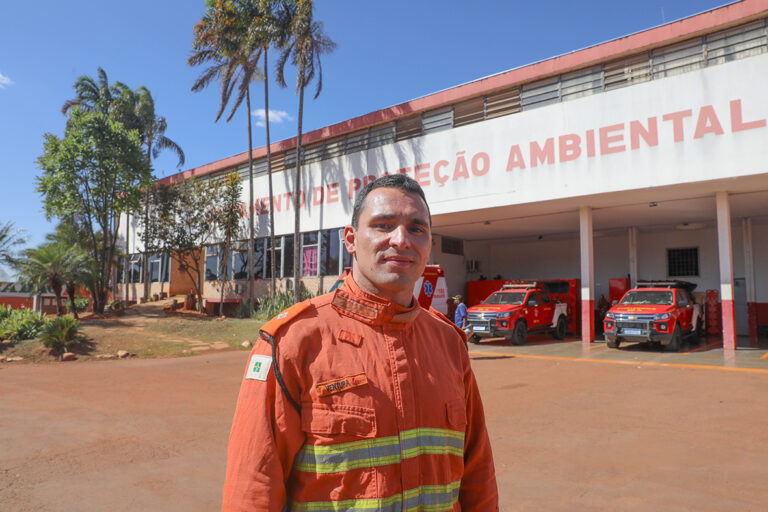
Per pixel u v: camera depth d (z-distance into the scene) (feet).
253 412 3.95
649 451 16.80
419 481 4.02
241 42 65.05
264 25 62.80
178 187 83.05
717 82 39.99
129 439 18.24
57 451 16.80
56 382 30.42
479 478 5.16
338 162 66.54
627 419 21.11
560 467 15.30
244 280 79.00
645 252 70.85
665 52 43.27
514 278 81.10
